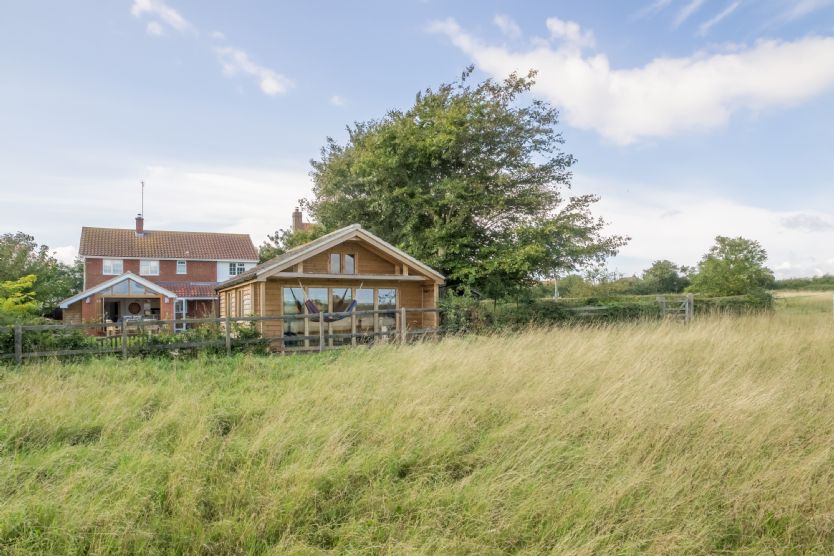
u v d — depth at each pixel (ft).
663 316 69.77
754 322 56.80
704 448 17.88
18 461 17.65
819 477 16.02
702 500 14.97
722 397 22.80
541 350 35.73
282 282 54.54
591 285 141.18
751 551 13.08
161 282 140.46
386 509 14.80
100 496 14.92
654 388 24.45
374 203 75.25
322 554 12.92
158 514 14.52
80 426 21.21
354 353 40.68
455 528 14.03
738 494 15.06
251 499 14.94
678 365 31.22
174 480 15.78
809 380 27.68
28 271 108.17
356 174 78.79
